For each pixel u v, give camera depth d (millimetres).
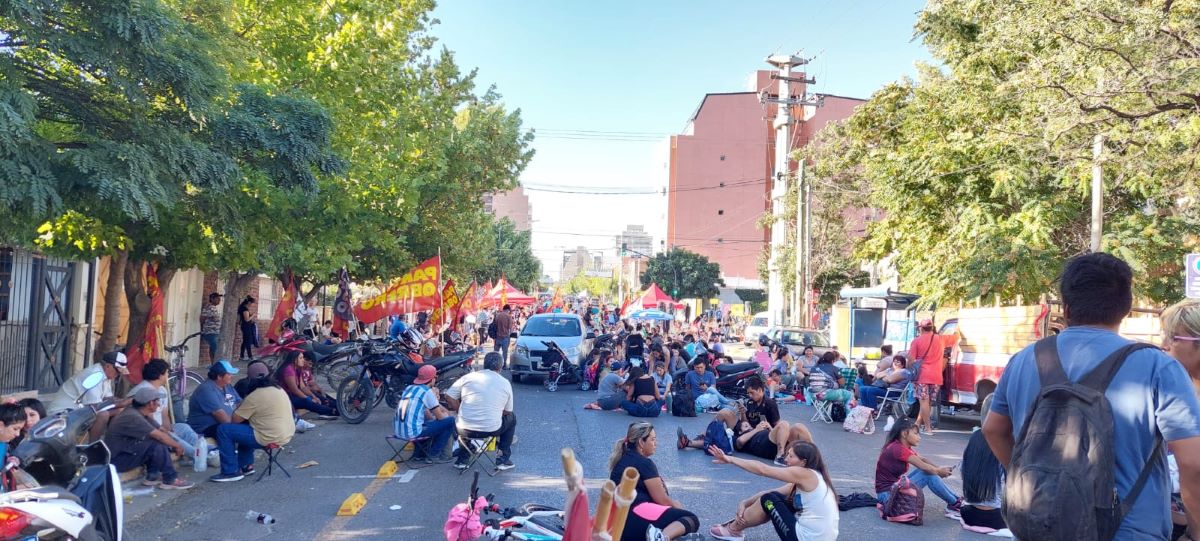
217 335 19109
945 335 15844
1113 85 11758
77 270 14547
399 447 11047
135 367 10898
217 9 8820
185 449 8789
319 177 12922
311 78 13312
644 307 44375
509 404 9734
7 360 12617
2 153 6062
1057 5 12062
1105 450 2428
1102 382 2561
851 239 42438
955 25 18219
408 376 14008
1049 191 16922
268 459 9977
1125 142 12891
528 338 20500
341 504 7906
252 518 7289
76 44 6602
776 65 39906
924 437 13695
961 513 7660
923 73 19109
